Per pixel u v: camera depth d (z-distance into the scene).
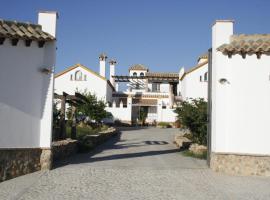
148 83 61.19
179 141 22.31
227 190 10.23
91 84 50.88
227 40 12.89
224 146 12.68
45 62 12.34
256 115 12.49
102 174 11.94
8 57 11.89
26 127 12.03
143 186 10.45
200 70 50.25
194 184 10.85
